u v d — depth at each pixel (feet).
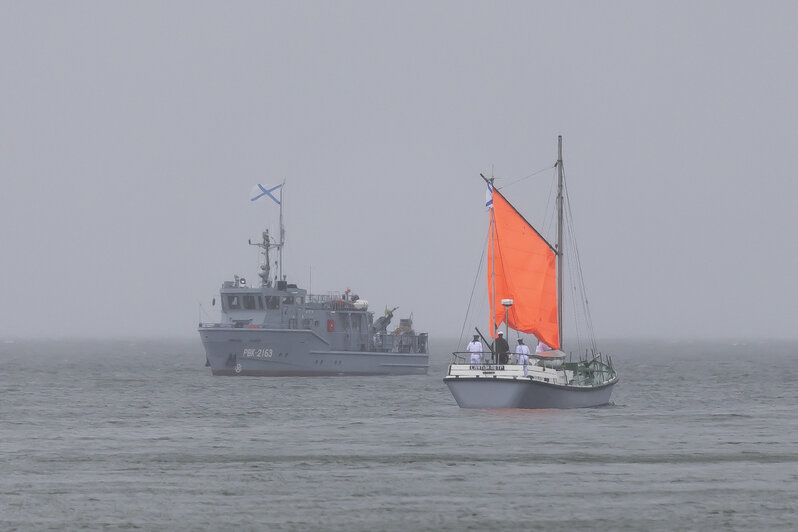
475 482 602.03
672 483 597.52
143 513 526.57
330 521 510.17
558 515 520.01
